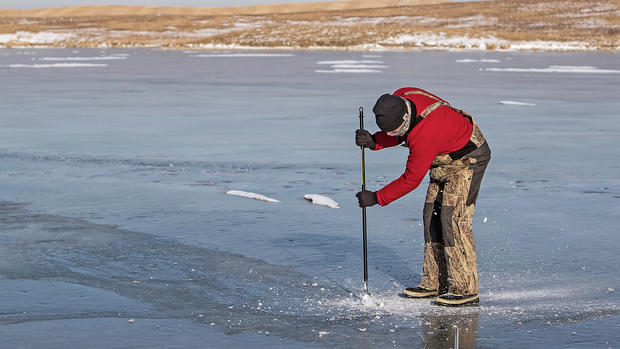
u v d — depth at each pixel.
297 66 37.56
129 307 5.00
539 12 108.38
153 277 5.64
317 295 5.27
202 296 5.23
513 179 9.62
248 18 107.94
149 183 9.30
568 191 8.91
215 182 9.38
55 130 13.94
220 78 28.66
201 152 11.59
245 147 12.10
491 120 15.71
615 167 10.47
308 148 12.04
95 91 22.36
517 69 35.09
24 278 5.59
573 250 6.46
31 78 27.84
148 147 12.04
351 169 10.28
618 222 7.45
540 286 5.51
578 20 98.94
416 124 4.75
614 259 6.20
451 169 4.95
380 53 56.28
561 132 13.99
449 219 5.02
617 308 5.02
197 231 7.04
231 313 4.90
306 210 7.92
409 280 5.62
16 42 76.12
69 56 50.00
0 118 15.66
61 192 8.74
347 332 4.57
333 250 6.41
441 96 20.88
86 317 4.81
